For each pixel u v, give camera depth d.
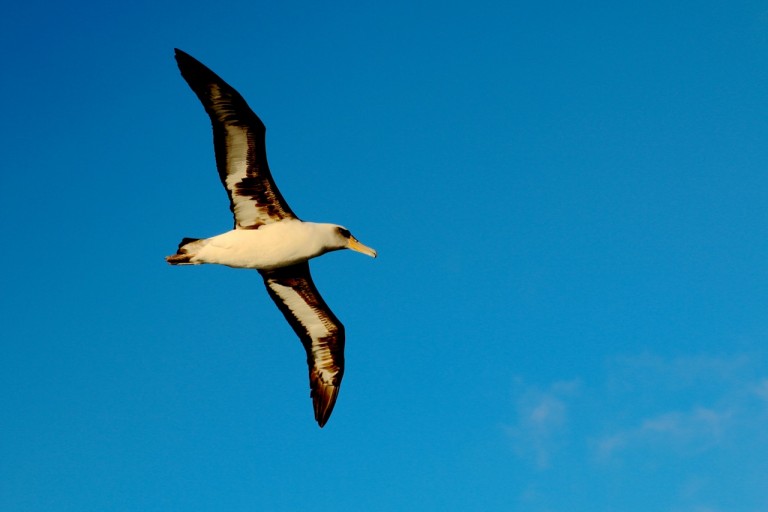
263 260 17.19
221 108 16.33
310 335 19.55
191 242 17.23
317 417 19.38
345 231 18.19
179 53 15.84
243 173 16.88
